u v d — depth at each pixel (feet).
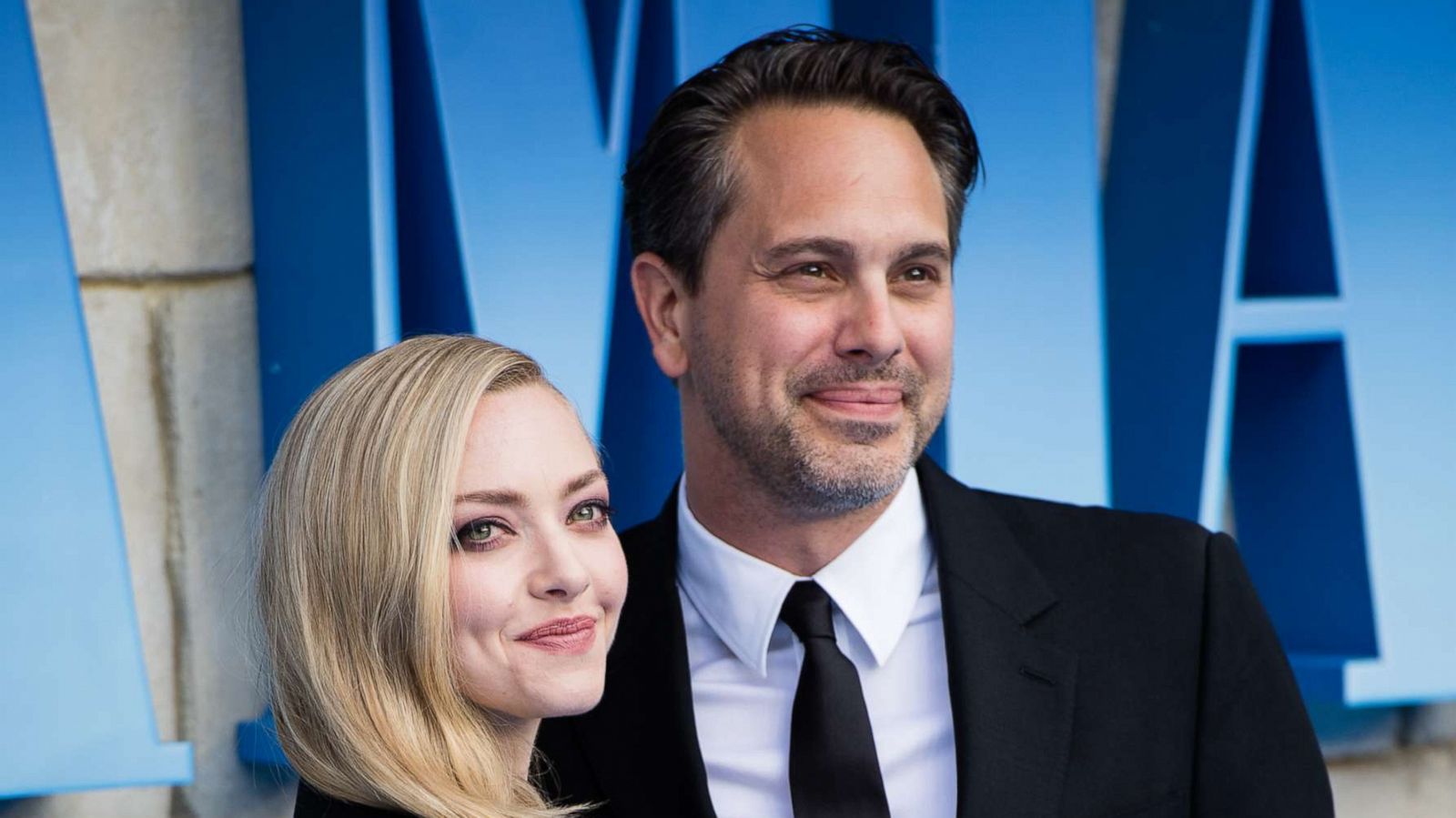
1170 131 12.68
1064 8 12.10
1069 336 11.95
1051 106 12.03
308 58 10.37
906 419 7.66
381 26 9.97
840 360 7.48
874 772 7.54
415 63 10.64
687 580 8.27
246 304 10.95
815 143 7.63
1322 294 12.51
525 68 10.64
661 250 8.16
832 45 7.86
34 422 9.50
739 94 7.85
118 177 10.61
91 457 9.62
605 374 11.91
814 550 7.93
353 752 6.23
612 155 10.89
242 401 10.93
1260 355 13.35
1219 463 12.01
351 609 6.32
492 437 6.45
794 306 7.53
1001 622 7.88
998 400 11.70
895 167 7.63
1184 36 12.63
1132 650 7.95
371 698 6.27
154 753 9.59
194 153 10.82
